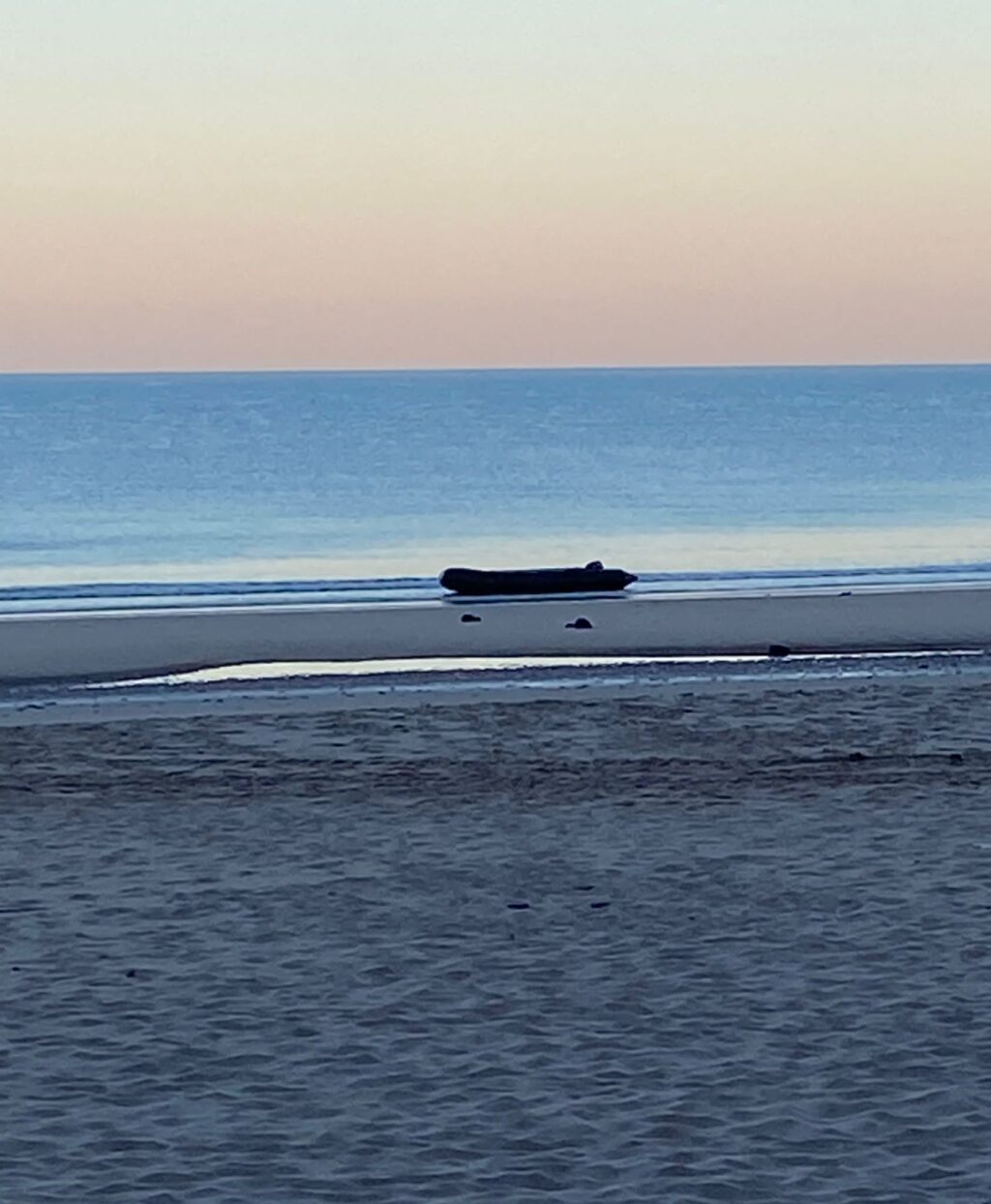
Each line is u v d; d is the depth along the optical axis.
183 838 14.26
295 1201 7.21
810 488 76.88
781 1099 8.37
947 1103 8.27
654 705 20.98
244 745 18.67
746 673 25.27
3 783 16.72
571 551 51.12
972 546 51.22
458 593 36.03
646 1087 8.57
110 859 13.52
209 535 56.38
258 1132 8.02
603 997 10.07
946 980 10.24
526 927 11.57
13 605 35.31
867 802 15.37
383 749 18.41
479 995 10.14
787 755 17.86
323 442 120.81
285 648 27.94
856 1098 8.38
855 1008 9.77
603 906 12.08
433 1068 8.91
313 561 48.03
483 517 63.72
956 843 13.73
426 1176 7.48
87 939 11.34
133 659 26.89
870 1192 7.23
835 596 34.88
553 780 16.69
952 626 30.50
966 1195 7.19
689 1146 7.79
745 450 107.81
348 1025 9.62
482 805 15.48
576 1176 7.46
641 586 38.78
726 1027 9.48
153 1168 7.59
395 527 59.62
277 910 12.05
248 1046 9.27
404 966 10.73
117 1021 9.69
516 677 24.98
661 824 14.65
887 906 11.92
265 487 79.50
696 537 55.03
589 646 28.19
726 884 12.63
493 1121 8.15
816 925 11.50
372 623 30.81
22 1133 8.02
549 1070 8.84
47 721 20.98
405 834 14.36
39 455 104.94
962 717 20.02
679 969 10.59
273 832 14.45
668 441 119.19
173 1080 8.76
